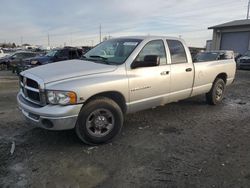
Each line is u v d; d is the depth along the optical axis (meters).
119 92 4.24
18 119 5.50
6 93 8.94
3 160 3.64
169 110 6.37
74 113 3.74
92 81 3.89
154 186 3.03
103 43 5.46
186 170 3.39
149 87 4.70
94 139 4.08
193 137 4.57
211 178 3.19
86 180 3.15
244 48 26.09
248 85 11.09
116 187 3.01
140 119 5.59
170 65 5.14
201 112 6.23
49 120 3.66
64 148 4.05
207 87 6.37
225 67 6.86
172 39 5.35
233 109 6.59
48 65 4.55
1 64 21.09
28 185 3.04
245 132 4.84
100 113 4.09
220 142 4.34
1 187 2.99
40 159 3.68
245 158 3.73
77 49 16.42
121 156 3.79
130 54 4.50
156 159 3.70
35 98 3.92
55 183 3.08
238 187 3.00
